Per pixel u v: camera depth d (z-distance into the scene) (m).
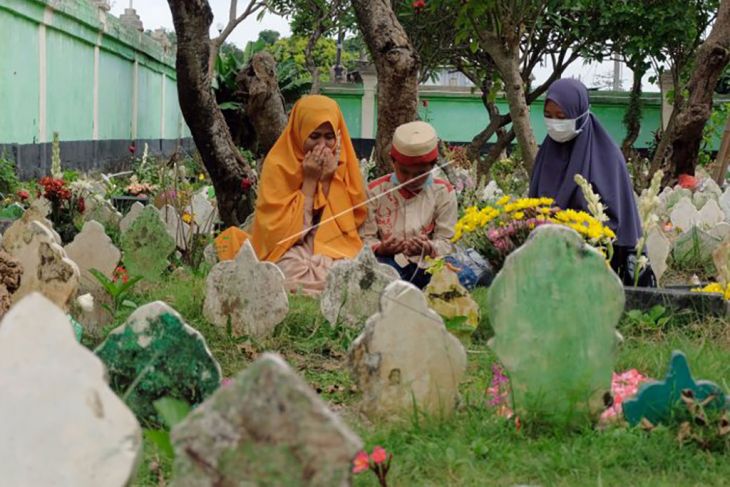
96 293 6.64
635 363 5.18
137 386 4.07
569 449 3.89
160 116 25.77
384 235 7.94
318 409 2.48
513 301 4.13
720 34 12.30
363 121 28.52
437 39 17.62
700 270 8.95
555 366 4.12
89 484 2.73
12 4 13.94
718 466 3.76
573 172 7.62
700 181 13.31
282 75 23.12
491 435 4.04
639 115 21.70
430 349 4.20
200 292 6.98
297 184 8.09
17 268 5.32
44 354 2.80
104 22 18.97
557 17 18.09
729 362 5.17
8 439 2.74
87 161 18.53
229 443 2.50
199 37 9.55
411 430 4.08
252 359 5.74
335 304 6.18
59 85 16.72
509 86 10.25
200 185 14.52
